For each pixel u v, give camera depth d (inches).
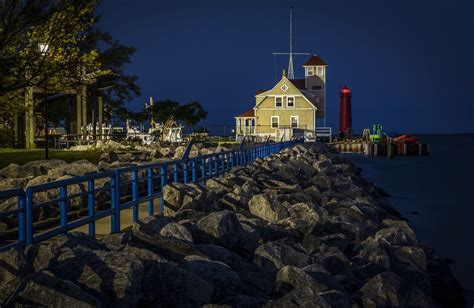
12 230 490.3
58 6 770.2
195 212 550.9
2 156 1213.1
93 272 303.0
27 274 300.5
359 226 671.1
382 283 419.5
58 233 379.6
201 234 478.3
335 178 1213.1
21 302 271.3
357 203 872.3
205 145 1990.7
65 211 388.2
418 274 531.5
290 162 1360.7
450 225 1071.6
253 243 509.7
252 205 650.8
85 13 812.0
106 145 1573.6
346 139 3961.6
